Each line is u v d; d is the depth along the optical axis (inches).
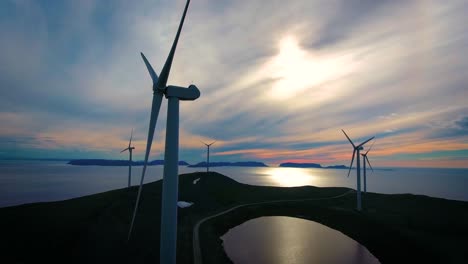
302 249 1486.2
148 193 2421.3
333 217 2105.1
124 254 1029.8
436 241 1441.9
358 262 1347.2
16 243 1067.3
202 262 1045.8
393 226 1737.2
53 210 1636.3
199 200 2421.3
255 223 1983.3
